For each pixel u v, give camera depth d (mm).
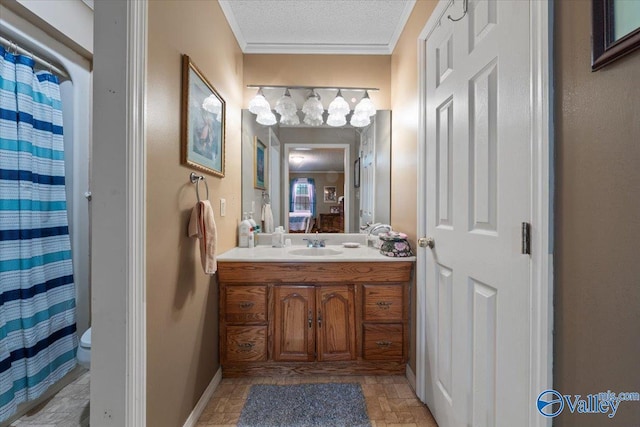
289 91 2299
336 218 2340
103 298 907
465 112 1123
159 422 1091
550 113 714
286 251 1984
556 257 706
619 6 541
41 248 1618
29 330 1524
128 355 910
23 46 1612
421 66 1572
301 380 1730
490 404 965
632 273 528
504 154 887
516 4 826
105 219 907
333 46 2254
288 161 2326
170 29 1166
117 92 901
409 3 1752
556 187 705
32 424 1462
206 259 1325
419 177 1587
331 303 1740
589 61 609
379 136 2275
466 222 1118
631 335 531
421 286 1572
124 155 903
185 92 1269
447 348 1278
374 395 1599
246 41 2201
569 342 668
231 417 1438
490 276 961
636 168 519
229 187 1941
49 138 1678
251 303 1725
